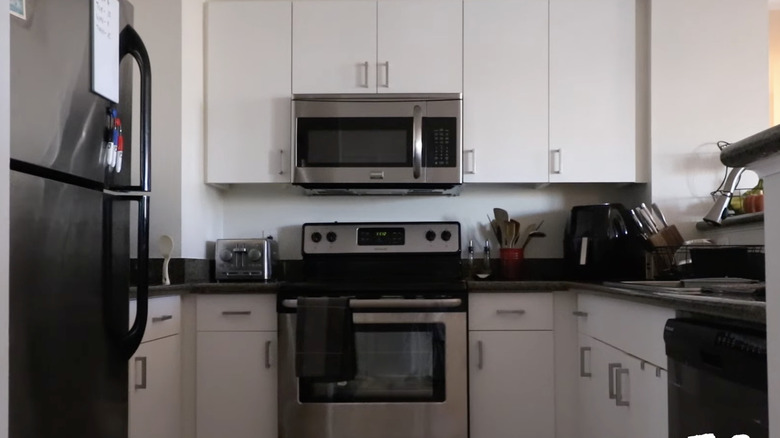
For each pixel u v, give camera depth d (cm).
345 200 349
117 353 172
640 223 300
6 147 100
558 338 290
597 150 318
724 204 281
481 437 289
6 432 101
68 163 141
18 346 121
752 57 312
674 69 313
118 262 174
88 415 153
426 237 321
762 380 116
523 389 289
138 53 180
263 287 289
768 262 95
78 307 148
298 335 284
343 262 326
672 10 314
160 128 295
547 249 344
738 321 138
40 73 129
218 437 289
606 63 319
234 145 321
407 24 321
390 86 320
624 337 217
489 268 336
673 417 169
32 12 126
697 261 236
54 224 136
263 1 323
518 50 320
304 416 287
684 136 312
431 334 287
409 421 286
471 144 319
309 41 322
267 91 322
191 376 291
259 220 350
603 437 245
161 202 293
